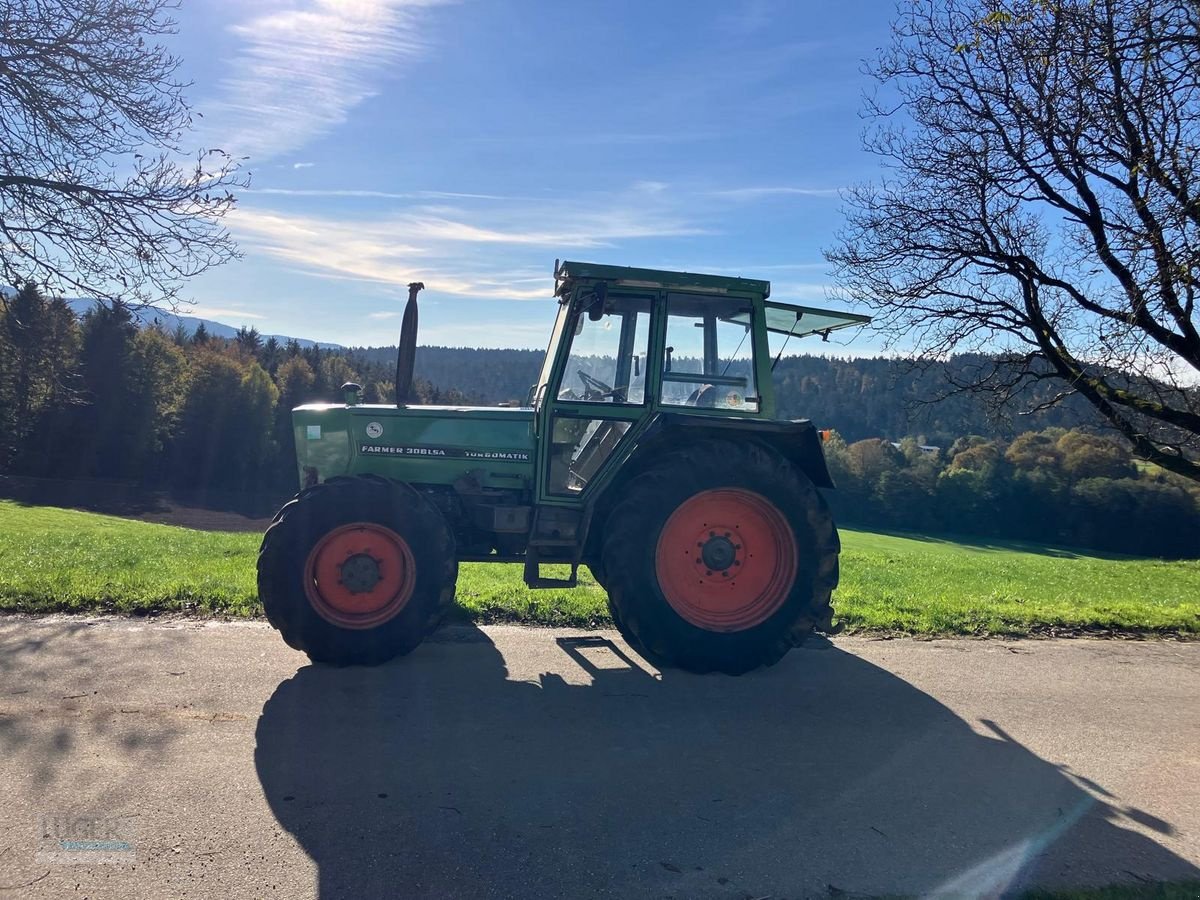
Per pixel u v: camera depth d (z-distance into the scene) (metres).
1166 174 6.00
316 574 4.81
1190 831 3.18
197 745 3.62
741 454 5.10
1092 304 9.27
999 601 7.93
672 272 5.26
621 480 5.33
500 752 3.70
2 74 10.18
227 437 60.91
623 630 5.20
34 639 5.11
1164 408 9.27
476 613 6.11
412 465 5.56
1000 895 2.67
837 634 6.25
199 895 2.51
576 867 2.77
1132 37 5.05
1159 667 5.61
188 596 6.11
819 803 3.33
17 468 48.53
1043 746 4.05
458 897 2.56
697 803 3.29
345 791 3.24
